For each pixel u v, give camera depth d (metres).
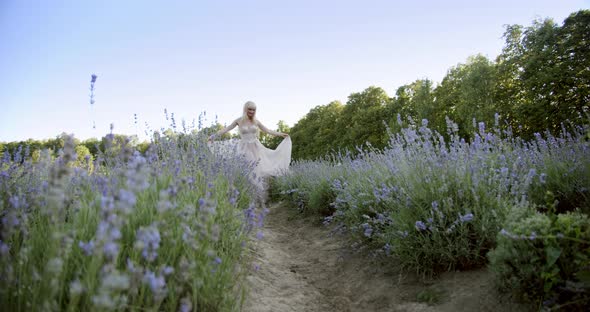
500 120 19.31
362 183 4.60
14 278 1.56
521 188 3.07
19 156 2.81
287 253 4.44
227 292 2.20
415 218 3.14
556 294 2.03
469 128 20.28
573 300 1.96
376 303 2.91
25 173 2.68
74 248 1.82
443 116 26.14
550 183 3.46
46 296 1.40
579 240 1.93
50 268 1.28
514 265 2.21
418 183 3.34
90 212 2.08
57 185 1.44
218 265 2.16
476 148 3.72
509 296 2.31
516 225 2.25
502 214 2.82
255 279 3.11
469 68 23.53
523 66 20.25
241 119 8.84
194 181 3.19
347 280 3.46
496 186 3.15
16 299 1.57
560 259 2.04
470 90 21.70
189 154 3.82
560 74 17.92
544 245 2.09
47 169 2.48
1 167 2.62
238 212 3.37
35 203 2.12
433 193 3.15
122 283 1.19
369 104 39.06
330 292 3.29
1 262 1.52
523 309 2.17
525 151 4.20
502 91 21.55
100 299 1.15
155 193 2.47
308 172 7.60
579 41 18.38
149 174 2.47
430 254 3.03
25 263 1.60
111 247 1.30
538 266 2.09
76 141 2.34
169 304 1.82
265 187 8.45
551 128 17.66
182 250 2.12
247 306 2.54
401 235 3.12
